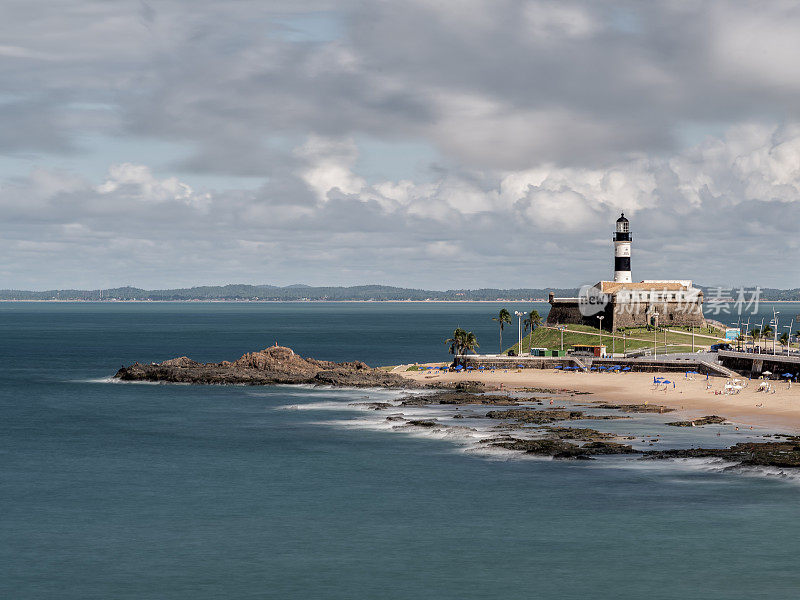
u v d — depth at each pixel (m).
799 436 106.31
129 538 71.12
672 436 108.31
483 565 64.38
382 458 99.94
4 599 58.75
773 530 71.00
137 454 104.81
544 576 62.06
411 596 58.84
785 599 57.62
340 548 68.38
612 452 98.81
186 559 66.12
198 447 108.81
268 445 109.31
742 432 110.31
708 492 82.25
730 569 62.88
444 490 85.00
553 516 75.75
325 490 85.94
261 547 68.75
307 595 59.19
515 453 99.75
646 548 67.25
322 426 123.06
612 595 58.59
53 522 75.69
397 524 74.25
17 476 93.38
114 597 59.09
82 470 96.25
